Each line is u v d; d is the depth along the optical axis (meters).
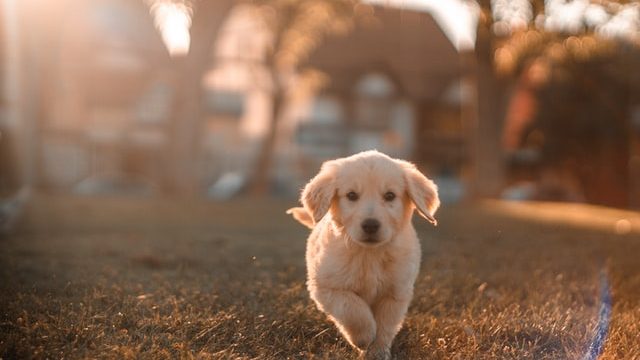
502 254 8.60
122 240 9.45
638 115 35.97
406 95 41.44
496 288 6.46
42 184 23.09
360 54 41.00
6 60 23.06
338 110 40.94
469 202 20.98
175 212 14.98
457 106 42.09
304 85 27.27
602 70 31.89
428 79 42.03
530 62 19.98
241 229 11.50
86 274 6.54
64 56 34.34
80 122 35.06
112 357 3.96
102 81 36.66
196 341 4.43
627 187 36.22
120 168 36.69
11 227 11.07
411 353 4.47
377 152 4.99
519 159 37.94
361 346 4.41
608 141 36.41
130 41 37.47
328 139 40.72
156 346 4.16
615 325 4.89
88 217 13.32
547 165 38.00
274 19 21.38
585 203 37.03
